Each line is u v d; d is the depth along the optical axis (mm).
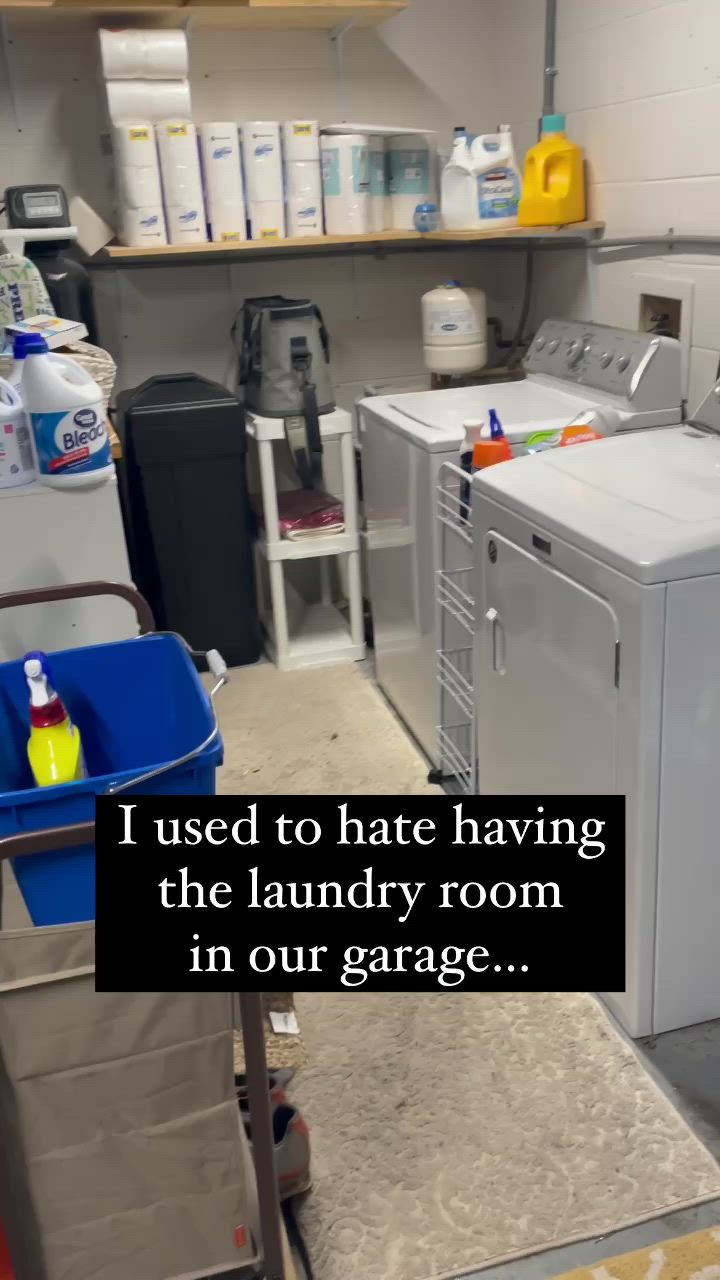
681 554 1584
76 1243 1306
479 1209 1601
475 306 3314
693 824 1752
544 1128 1735
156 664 1665
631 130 2807
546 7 3129
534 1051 1901
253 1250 1397
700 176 2547
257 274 3584
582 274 3203
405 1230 1575
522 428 2438
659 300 2842
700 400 2650
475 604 2256
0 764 1647
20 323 2473
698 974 1881
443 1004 2039
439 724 2672
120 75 2971
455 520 2443
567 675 1875
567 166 3021
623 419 2449
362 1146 1722
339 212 3248
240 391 3646
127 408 3160
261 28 3334
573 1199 1607
